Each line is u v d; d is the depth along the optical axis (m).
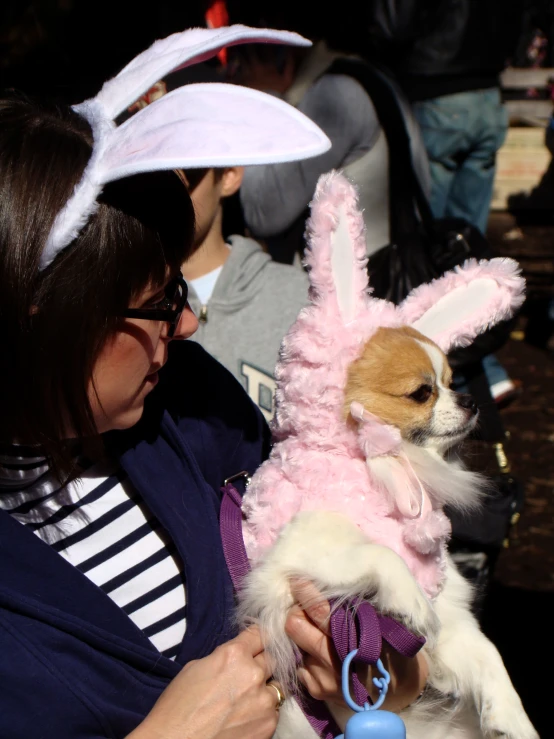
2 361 1.06
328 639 1.31
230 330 2.08
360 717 1.15
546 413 5.20
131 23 5.06
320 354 1.43
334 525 1.36
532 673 3.12
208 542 1.39
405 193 2.56
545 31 8.16
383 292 2.46
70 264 1.03
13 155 1.04
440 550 1.46
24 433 1.12
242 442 1.63
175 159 0.99
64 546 1.30
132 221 1.08
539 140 8.70
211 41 1.12
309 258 1.47
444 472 1.51
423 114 5.46
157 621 1.34
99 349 1.10
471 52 5.22
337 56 2.75
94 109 1.15
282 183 2.63
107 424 1.22
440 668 1.50
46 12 4.53
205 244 2.15
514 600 3.55
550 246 7.76
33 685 1.14
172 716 1.17
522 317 6.58
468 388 2.61
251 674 1.23
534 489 4.36
